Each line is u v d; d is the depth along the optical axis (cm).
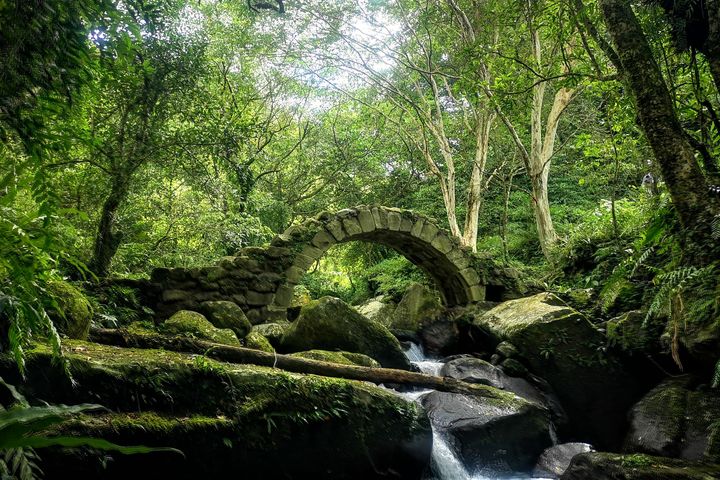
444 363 698
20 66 176
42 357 289
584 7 573
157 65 660
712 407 473
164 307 719
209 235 978
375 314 1045
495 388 555
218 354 436
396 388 591
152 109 678
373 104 1662
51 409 83
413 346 861
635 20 471
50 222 184
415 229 922
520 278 990
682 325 501
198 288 751
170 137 716
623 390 589
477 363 643
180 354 391
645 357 582
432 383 521
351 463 382
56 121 212
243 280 791
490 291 982
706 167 500
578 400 593
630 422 536
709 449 432
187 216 985
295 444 360
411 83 1447
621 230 854
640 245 546
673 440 462
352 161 1766
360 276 1739
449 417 506
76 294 395
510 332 665
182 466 311
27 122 188
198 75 712
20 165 179
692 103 571
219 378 349
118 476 289
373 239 957
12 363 277
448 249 941
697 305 484
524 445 501
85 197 755
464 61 998
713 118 502
